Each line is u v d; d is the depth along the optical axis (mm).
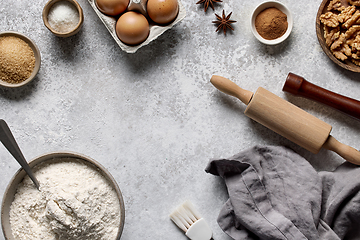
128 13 669
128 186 713
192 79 720
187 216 701
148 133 718
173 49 719
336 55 689
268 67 717
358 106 657
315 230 656
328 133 656
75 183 651
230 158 685
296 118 660
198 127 718
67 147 715
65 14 688
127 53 718
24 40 694
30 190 650
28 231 643
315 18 713
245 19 717
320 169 708
